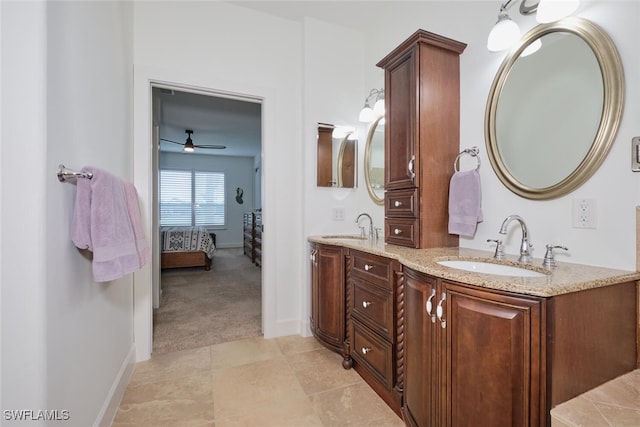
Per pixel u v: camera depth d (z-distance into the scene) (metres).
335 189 2.60
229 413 1.53
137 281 2.06
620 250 1.14
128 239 1.31
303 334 2.49
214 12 2.27
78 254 1.14
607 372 1.01
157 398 1.65
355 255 1.88
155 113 3.05
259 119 4.88
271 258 2.46
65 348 1.02
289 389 1.74
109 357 1.49
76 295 1.12
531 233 1.42
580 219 1.25
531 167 1.43
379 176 2.49
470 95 1.72
